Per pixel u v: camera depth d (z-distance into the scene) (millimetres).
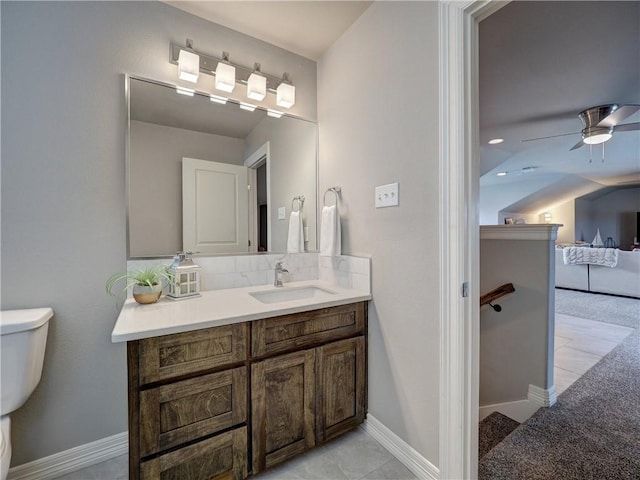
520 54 1841
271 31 1786
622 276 4793
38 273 1291
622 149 4137
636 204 7625
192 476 1106
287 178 1949
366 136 1629
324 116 2000
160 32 1557
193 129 1660
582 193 7508
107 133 1424
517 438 1550
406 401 1387
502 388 1947
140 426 1013
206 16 1663
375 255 1568
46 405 1309
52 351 1316
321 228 1866
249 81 1766
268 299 1701
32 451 1286
